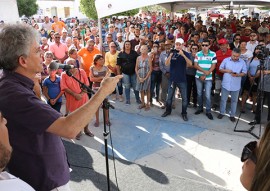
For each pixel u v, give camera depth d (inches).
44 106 52.4
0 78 55.8
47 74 199.3
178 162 156.5
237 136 187.0
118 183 135.5
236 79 201.9
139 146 175.8
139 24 595.8
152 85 243.1
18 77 54.7
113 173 144.2
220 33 373.7
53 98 181.2
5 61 53.7
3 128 45.1
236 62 200.8
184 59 204.4
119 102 257.6
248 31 343.0
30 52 54.3
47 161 59.9
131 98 269.6
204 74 211.0
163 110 237.3
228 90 205.2
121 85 251.8
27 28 55.0
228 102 254.1
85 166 150.8
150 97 246.4
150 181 136.9
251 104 248.1
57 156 62.2
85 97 175.2
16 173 59.5
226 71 202.5
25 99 51.5
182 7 519.5
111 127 203.5
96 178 139.6
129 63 237.1
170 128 201.6
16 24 55.7
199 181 137.9
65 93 175.3
